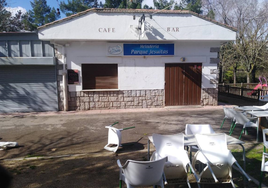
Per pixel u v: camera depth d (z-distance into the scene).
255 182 3.92
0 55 10.37
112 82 11.07
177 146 3.80
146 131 7.46
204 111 10.44
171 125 8.15
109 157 5.28
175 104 11.39
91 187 3.90
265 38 23.17
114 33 10.29
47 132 7.51
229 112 6.92
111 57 10.81
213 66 11.41
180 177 3.64
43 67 10.54
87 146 6.14
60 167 4.74
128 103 11.14
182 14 10.55
